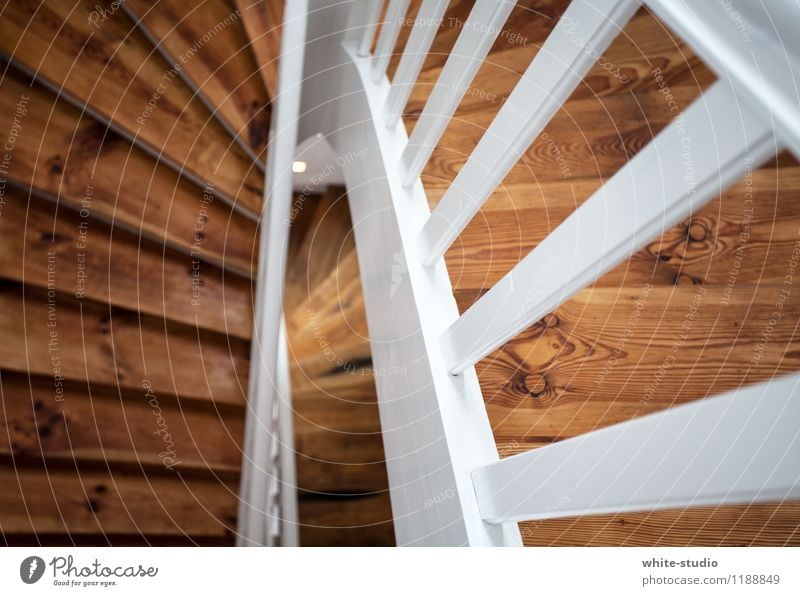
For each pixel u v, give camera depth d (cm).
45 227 123
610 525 85
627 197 54
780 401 38
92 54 126
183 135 135
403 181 128
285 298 302
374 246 145
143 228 131
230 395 138
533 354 103
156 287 134
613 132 124
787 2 30
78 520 125
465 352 95
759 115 34
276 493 178
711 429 44
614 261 59
